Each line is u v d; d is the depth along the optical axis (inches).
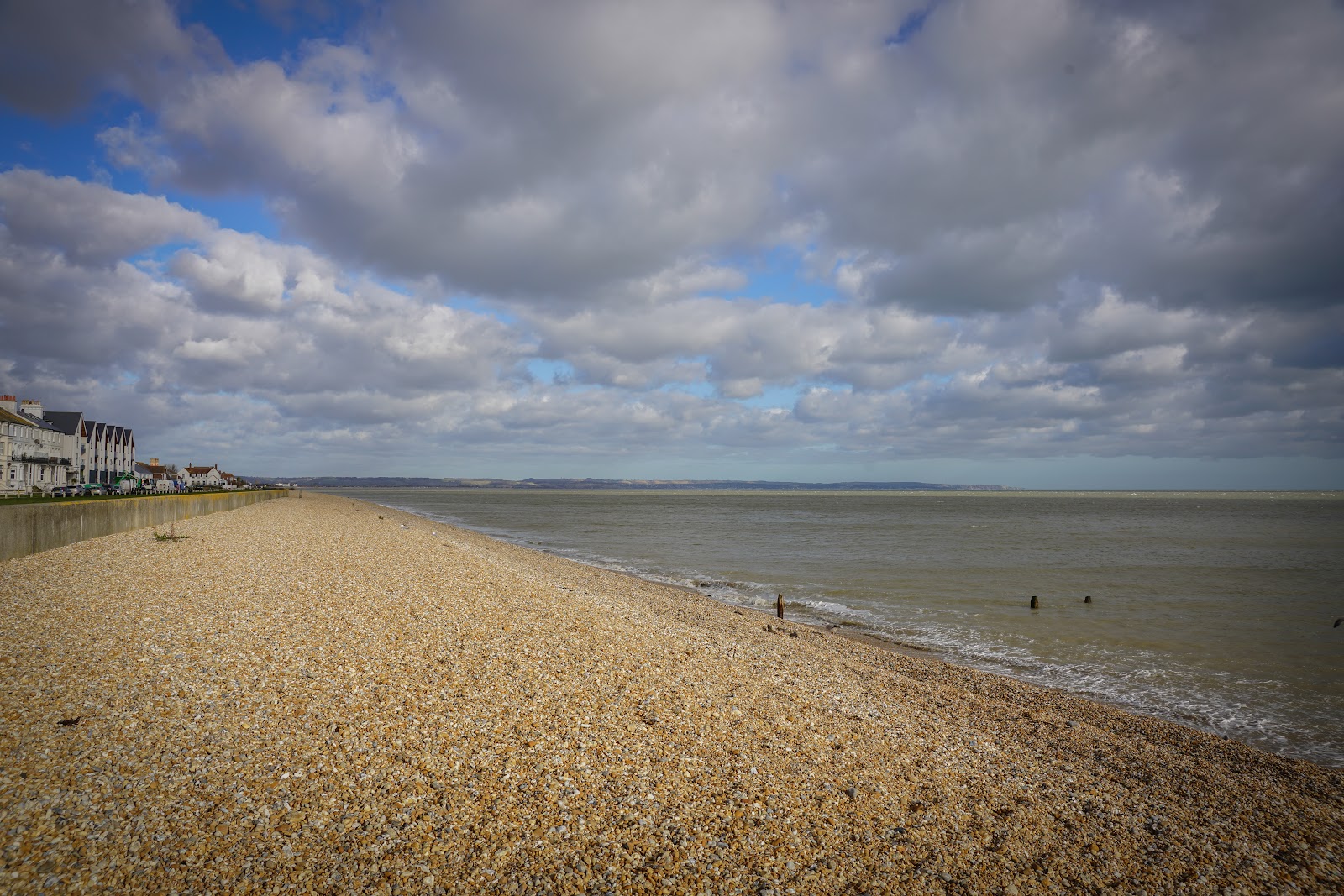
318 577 671.1
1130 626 815.1
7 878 190.5
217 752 273.0
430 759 282.2
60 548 865.5
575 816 252.5
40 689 324.2
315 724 305.0
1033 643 732.7
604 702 363.6
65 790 237.0
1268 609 926.4
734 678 444.1
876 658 625.3
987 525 3011.8
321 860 214.1
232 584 612.4
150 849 211.0
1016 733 431.8
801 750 335.3
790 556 1596.9
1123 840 286.4
